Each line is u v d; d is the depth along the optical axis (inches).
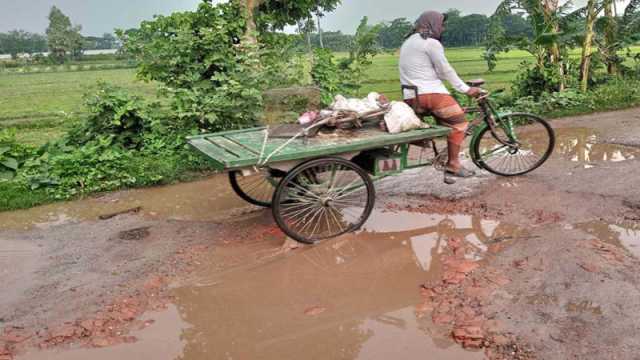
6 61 2186.3
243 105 276.1
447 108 184.1
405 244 165.3
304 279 147.8
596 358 104.0
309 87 237.5
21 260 165.6
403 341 115.9
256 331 124.0
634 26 403.2
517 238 162.2
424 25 181.2
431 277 144.0
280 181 160.4
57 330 125.4
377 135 171.3
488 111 203.6
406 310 128.8
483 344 111.8
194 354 115.6
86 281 149.9
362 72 362.3
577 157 246.5
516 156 235.1
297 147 160.6
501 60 1106.7
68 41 2276.1
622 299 123.5
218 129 278.8
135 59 303.3
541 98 371.2
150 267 157.4
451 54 1454.2
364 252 161.6
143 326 127.0
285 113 230.1
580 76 397.4
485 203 192.4
